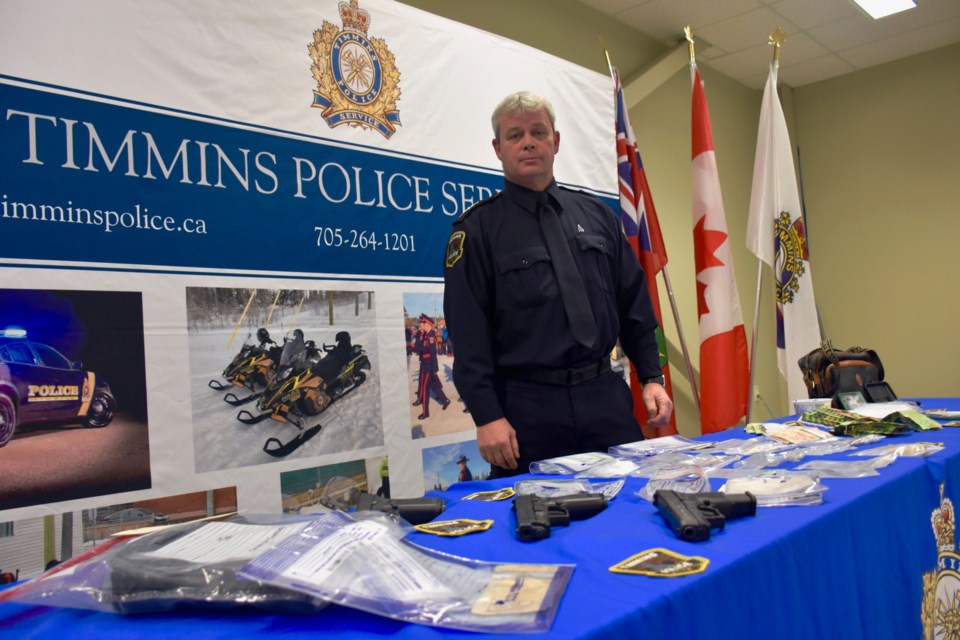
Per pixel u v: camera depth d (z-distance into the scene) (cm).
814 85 524
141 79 171
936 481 111
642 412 299
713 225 319
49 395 152
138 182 169
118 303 164
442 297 230
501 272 160
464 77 244
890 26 433
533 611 54
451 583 62
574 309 157
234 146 186
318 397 197
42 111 156
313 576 57
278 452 187
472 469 232
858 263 505
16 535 147
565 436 155
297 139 199
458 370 155
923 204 478
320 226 202
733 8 388
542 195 166
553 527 84
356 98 213
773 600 69
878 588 90
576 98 286
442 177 234
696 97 328
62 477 153
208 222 179
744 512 83
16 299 150
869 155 501
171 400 170
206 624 57
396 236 219
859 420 152
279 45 197
